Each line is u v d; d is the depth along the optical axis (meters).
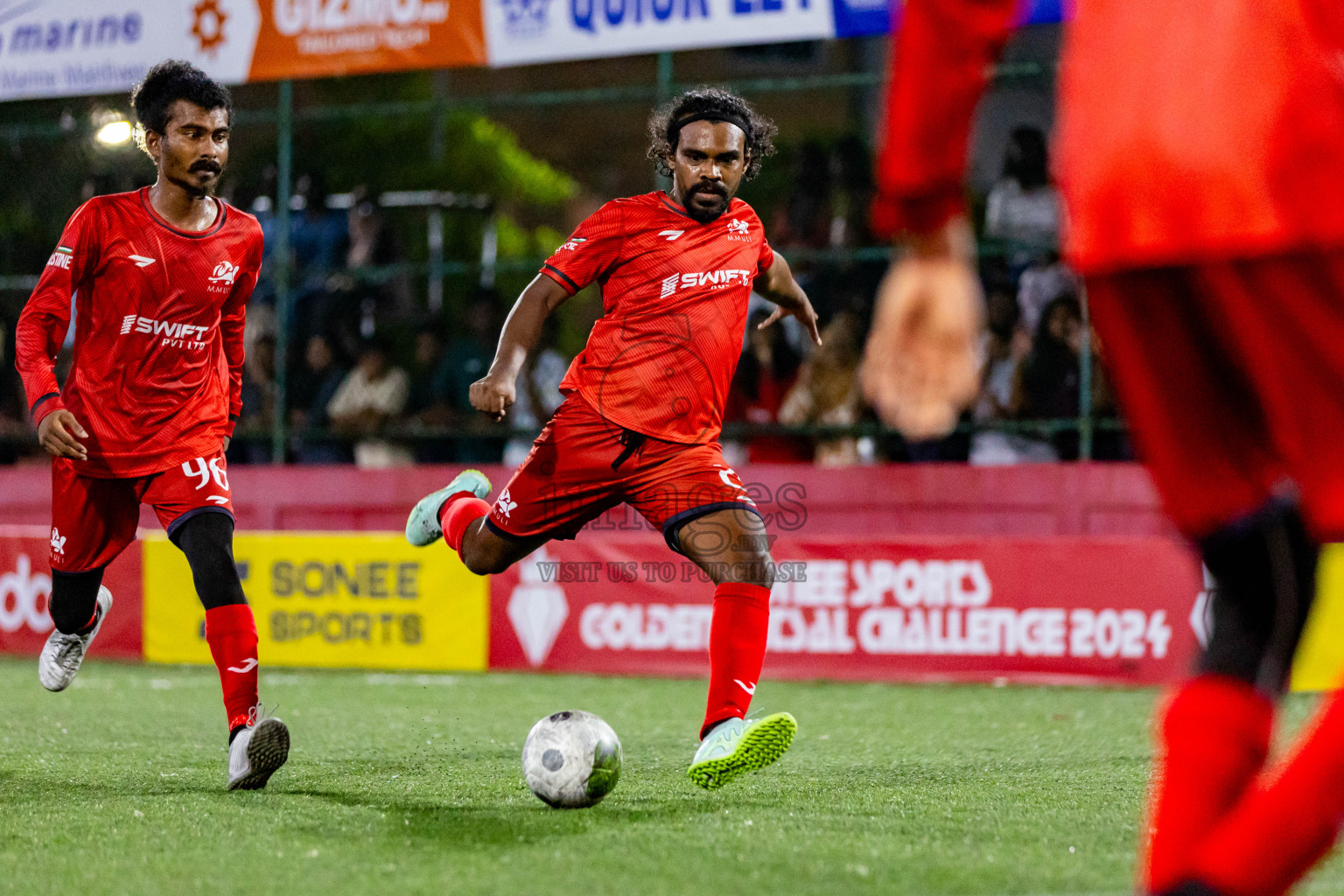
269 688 20.50
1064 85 5.17
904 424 4.81
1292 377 4.61
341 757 12.91
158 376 11.55
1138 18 4.91
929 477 25.95
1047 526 25.34
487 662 23.23
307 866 7.91
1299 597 5.05
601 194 42.22
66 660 12.72
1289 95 4.61
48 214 32.97
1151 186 4.74
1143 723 16.38
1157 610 20.89
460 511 11.84
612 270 11.20
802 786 10.97
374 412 31.20
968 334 4.73
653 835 8.71
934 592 21.81
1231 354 4.78
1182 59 4.77
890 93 4.70
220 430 11.91
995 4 4.50
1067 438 27.61
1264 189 4.57
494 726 15.77
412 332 32.72
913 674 21.81
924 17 4.53
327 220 32.59
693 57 39.81
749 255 11.32
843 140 29.78
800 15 26.12
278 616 24.05
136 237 11.46
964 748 13.84
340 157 36.41
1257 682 4.90
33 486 30.02
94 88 29.92
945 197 4.70
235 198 33.44
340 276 31.58
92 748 13.55
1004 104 28.89
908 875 7.54
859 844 8.36
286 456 31.92
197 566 11.27
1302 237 4.52
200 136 11.45
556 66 43.34
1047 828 8.93
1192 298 4.80
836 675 22.12
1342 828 4.46
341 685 20.89
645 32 26.98
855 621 22.11
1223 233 4.60
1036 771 11.92
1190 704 4.88
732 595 10.52
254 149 36.06
